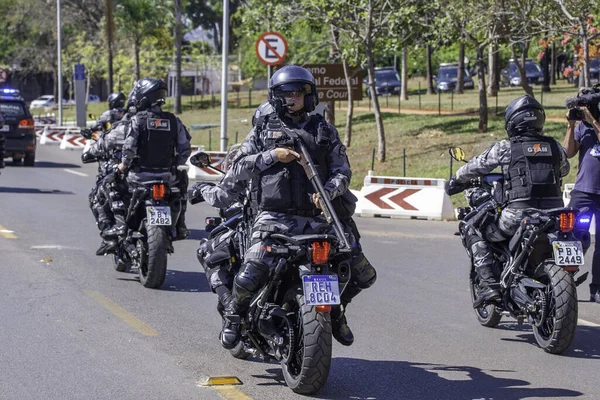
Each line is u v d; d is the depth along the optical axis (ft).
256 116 24.70
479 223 30.94
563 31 69.21
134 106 39.40
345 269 23.52
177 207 38.22
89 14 240.12
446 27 86.99
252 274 23.75
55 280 38.75
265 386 24.90
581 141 37.63
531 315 29.25
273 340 23.82
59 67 184.75
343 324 25.31
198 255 27.25
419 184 65.21
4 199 68.23
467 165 30.86
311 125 24.16
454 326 32.73
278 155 23.26
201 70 255.50
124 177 39.58
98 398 23.38
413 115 119.44
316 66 92.84
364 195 66.59
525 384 25.62
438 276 42.16
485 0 75.92
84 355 27.45
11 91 102.17
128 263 40.19
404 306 35.81
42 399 23.16
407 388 25.07
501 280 30.25
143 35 206.80
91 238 50.37
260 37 80.64
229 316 24.75
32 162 102.89
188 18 306.96
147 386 24.54
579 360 28.37
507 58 178.50
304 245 22.84
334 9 86.28
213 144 130.52
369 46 88.89
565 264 27.99
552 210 28.53
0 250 45.68
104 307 34.04
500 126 97.91
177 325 31.68
